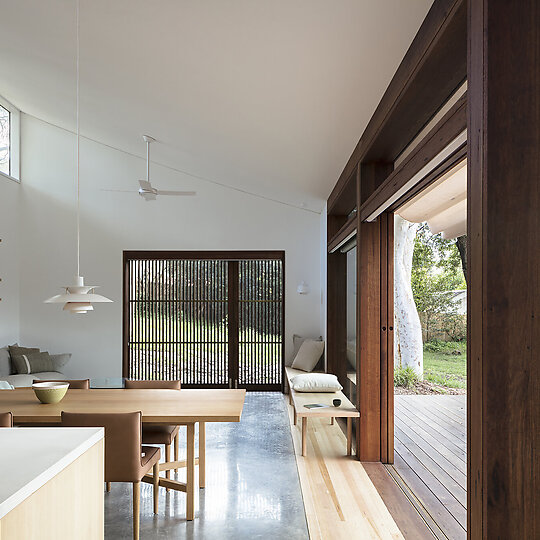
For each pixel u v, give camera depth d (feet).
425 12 8.14
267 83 12.55
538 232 5.72
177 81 14.14
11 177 26.63
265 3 8.99
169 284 28.14
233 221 27.86
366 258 15.75
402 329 32.09
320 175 20.11
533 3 5.82
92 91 17.74
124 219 27.76
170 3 9.91
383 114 11.68
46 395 13.05
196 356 28.09
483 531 5.75
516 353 5.68
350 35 9.39
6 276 26.18
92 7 11.09
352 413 16.03
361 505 12.39
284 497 13.12
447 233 13.44
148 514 12.26
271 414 22.59
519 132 5.78
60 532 5.47
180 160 24.76
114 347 27.50
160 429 13.98
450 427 20.21
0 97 25.75
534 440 5.63
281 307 28.12
